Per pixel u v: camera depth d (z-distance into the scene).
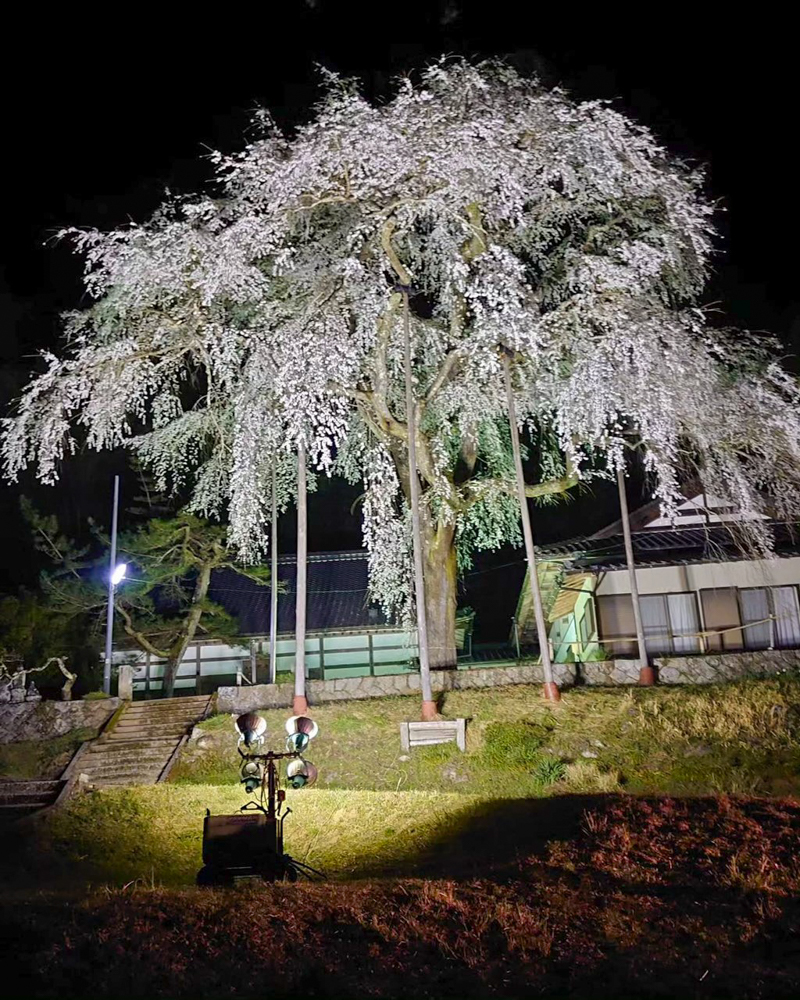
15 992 6.65
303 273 16.16
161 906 8.41
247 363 15.77
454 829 12.24
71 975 6.94
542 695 16.66
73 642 22.94
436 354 17.91
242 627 25.95
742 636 20.52
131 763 15.87
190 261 15.26
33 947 7.44
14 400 16.47
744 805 10.95
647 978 6.72
